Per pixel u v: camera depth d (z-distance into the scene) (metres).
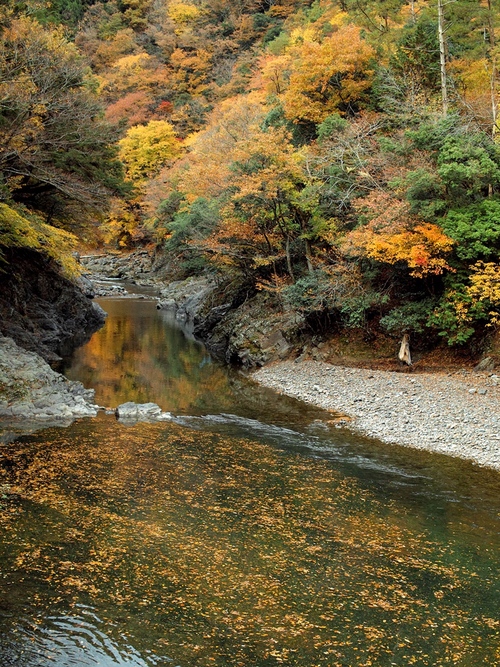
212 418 17.16
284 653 6.63
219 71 77.00
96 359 26.58
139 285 59.88
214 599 7.64
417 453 14.41
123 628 6.91
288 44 58.38
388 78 27.61
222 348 30.33
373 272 23.06
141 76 78.75
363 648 6.81
